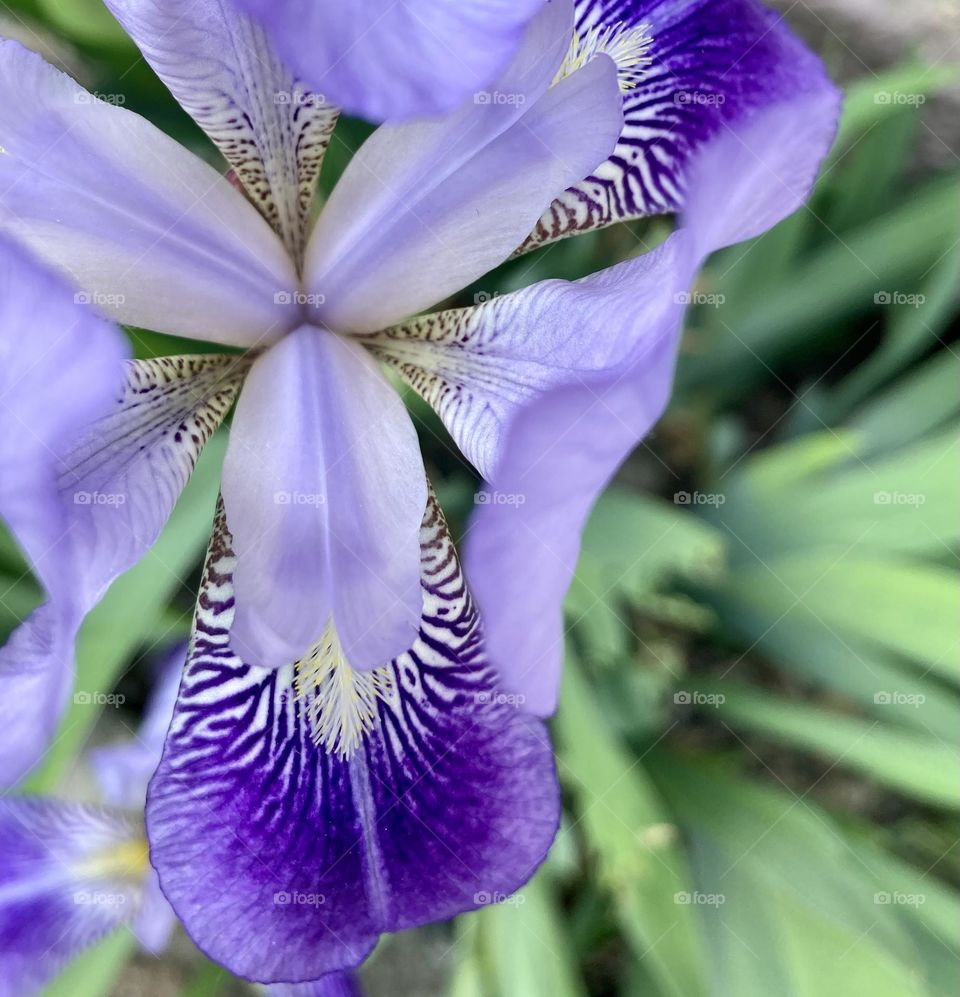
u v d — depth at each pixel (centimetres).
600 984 18
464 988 14
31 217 9
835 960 13
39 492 6
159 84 14
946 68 16
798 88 10
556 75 10
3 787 8
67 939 13
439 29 6
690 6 11
